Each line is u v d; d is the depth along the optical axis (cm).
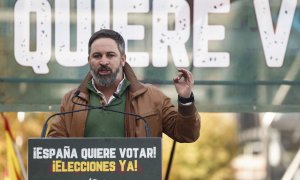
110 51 893
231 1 1153
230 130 2517
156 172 834
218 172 2472
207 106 1147
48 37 1144
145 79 1145
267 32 1154
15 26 1141
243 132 2539
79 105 911
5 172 1878
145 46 1147
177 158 2400
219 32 1150
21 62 1141
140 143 834
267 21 1155
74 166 833
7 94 1138
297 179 2197
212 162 2458
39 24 1143
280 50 1155
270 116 2572
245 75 1152
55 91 1141
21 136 2045
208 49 1150
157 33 1147
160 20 1148
